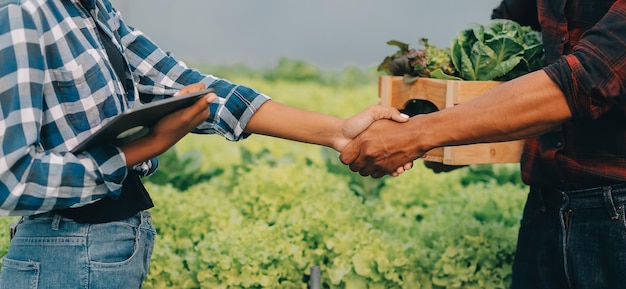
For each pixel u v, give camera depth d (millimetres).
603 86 2209
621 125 2311
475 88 2615
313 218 3223
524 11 2814
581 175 2381
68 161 1954
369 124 2543
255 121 2469
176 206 3416
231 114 2422
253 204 3621
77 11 2074
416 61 2754
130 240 2127
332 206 3352
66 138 2021
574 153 2389
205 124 2418
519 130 2320
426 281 3051
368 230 3264
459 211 3461
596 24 2258
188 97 1977
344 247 3086
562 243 2445
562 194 2447
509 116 2311
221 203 3588
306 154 4812
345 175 4023
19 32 1931
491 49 2650
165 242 3250
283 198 3607
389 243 3082
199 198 3607
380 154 2547
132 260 2121
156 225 3369
